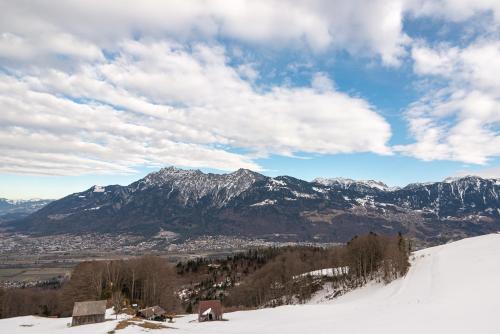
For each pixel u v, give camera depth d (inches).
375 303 2815.0
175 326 2640.3
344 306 2997.0
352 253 5196.9
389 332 1465.3
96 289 4726.9
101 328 2436.0
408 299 2532.0
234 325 2672.2
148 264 5349.4
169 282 5413.4
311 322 2246.6
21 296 5900.6
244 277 7731.3
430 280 3051.2
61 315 4576.8
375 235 5521.7
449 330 1342.3
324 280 5492.1
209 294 6939.0
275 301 5187.0
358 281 4761.3
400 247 4576.8
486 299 1815.9
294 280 5674.2
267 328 2250.2
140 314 3631.9
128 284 5295.3
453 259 3811.5
